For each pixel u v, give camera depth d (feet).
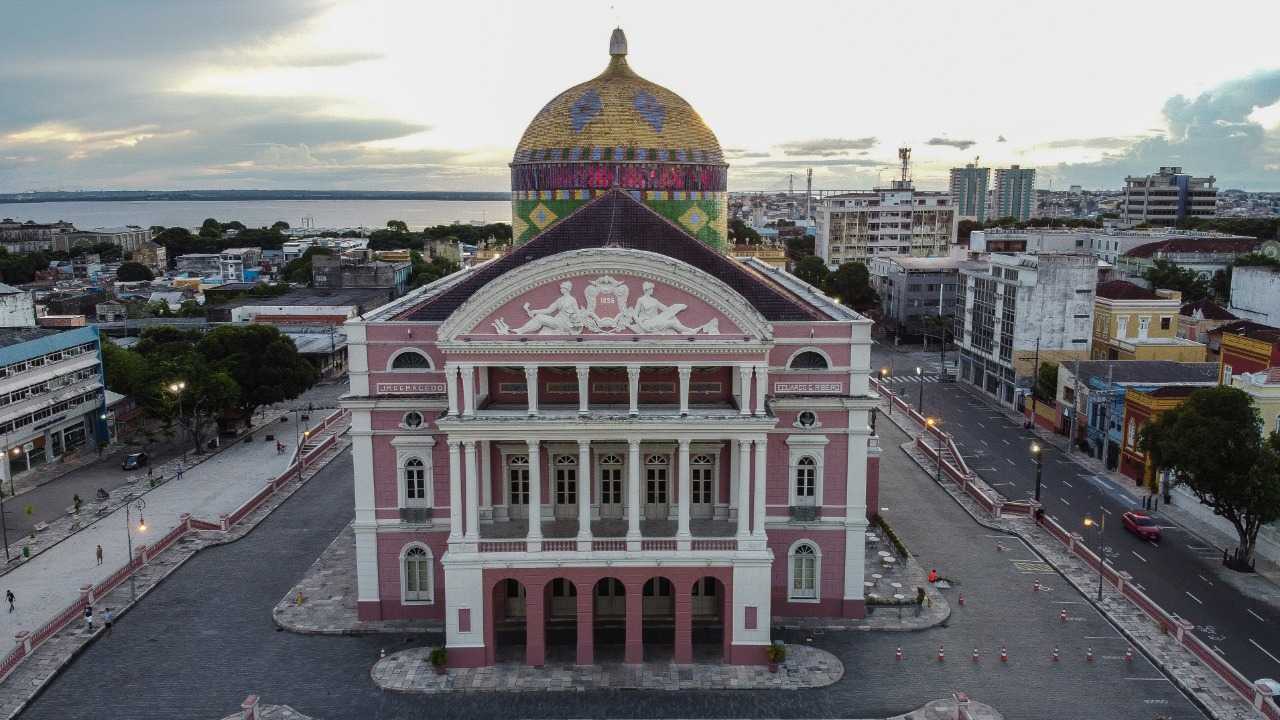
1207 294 564.71
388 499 208.33
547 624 211.41
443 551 209.97
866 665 193.36
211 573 240.12
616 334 189.06
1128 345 414.21
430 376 203.31
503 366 193.98
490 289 186.80
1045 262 411.34
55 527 277.03
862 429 205.26
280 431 388.16
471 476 190.08
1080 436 360.89
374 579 210.79
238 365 369.09
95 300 643.45
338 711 177.27
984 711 175.73
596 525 205.98
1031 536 263.70
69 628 208.64
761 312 206.69
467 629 192.44
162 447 368.48
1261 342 302.86
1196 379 360.07
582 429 188.96
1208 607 219.61
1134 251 638.53
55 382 343.05
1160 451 251.80
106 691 183.93
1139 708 177.17
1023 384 419.54
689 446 204.74
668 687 185.47
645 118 262.06
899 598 219.82
